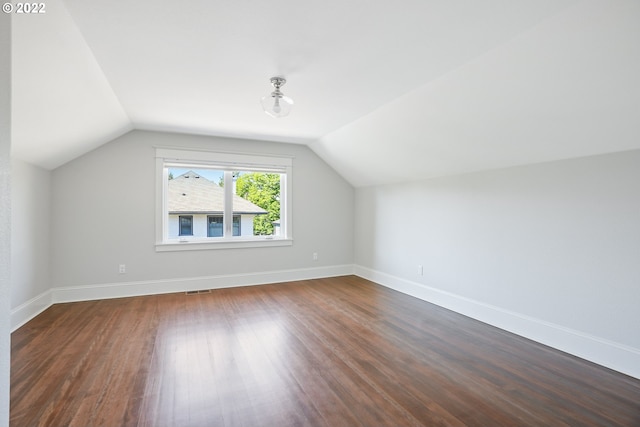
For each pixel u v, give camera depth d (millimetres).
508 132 2752
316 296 4266
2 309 845
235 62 2387
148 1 1695
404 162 4090
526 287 2988
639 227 2270
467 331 3096
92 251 4023
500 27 1906
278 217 5207
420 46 2143
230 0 1701
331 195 5469
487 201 3363
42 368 2332
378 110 3359
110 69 2475
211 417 1822
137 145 4223
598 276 2484
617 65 1844
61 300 3875
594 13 1655
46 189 3709
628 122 2133
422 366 2402
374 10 1780
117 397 1995
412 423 1775
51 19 1731
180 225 4613
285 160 5082
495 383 2176
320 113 3508
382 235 4973
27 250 3283
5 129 865
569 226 2668
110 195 4098
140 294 4242
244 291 4492
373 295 4340
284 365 2406
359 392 2066
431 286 4062
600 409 1902
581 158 2588
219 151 4633
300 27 1949
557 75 2076
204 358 2508
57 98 2457
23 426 1731
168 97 3066
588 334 2535
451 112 2881
